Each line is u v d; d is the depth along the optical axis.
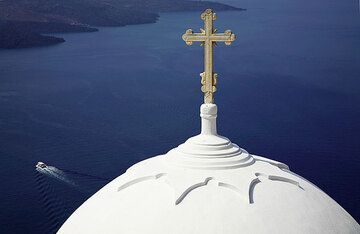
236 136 77.75
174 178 13.58
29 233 51.78
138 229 12.63
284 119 85.00
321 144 74.06
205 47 14.94
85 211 14.16
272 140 75.94
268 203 13.01
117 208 13.47
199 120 84.62
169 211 12.80
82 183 62.06
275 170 14.30
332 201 14.20
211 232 12.30
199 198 13.02
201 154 14.20
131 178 14.26
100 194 14.53
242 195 13.05
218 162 14.02
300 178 14.68
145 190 13.67
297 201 13.32
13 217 54.69
